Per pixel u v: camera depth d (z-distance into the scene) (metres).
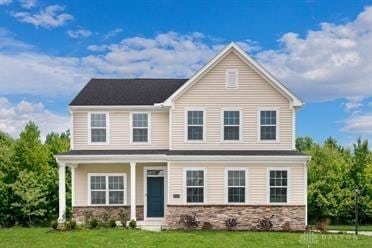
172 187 24.44
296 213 24.23
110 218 25.56
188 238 20.52
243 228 24.14
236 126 25.92
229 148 25.83
